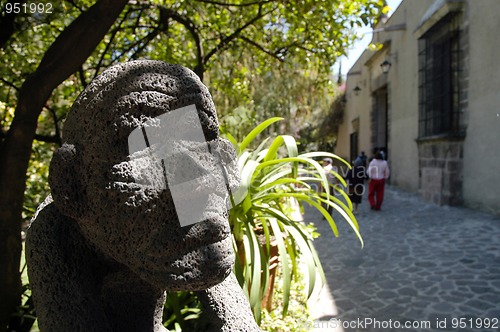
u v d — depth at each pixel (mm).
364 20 3643
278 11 4859
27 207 3449
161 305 1188
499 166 6227
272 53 4695
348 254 4738
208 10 4625
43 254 956
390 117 11516
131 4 3797
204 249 796
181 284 785
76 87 4156
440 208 7340
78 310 935
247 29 5047
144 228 798
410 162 9859
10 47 3740
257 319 1896
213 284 811
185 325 2025
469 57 7016
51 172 863
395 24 10922
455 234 5383
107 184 815
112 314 1110
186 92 822
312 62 5418
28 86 2020
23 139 2039
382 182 7602
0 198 2014
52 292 941
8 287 2049
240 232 2141
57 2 3486
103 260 1016
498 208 6270
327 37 4461
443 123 7957
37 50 4340
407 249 4828
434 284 3658
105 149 819
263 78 8305
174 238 785
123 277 1048
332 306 3297
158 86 815
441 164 7766
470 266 4074
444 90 7938
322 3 3768
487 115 6520
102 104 834
